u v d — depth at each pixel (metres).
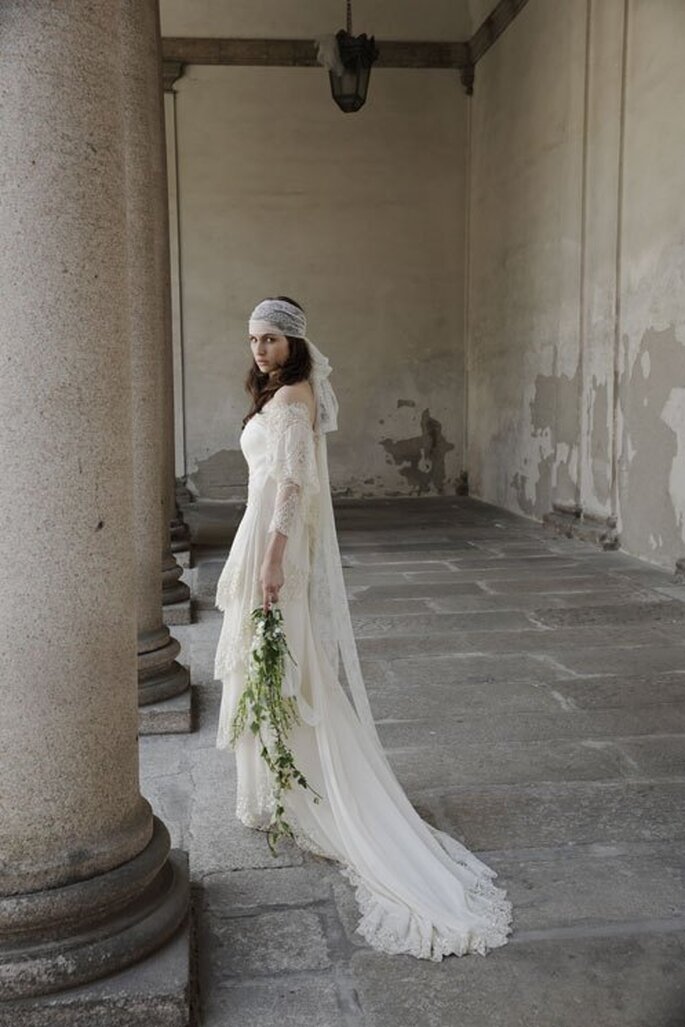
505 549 10.17
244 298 14.92
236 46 14.57
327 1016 2.55
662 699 5.14
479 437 14.79
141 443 4.86
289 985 2.68
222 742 3.55
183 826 3.65
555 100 11.29
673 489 8.66
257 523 3.39
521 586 8.16
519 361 12.80
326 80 14.74
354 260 15.03
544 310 11.80
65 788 2.50
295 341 3.36
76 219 2.39
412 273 15.12
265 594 3.16
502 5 13.02
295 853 3.43
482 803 3.86
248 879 3.25
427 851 3.20
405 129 14.93
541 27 11.70
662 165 8.73
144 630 4.85
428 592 7.96
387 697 5.21
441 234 15.12
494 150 13.73
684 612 7.12
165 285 8.62
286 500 3.19
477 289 14.73
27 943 2.44
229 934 2.93
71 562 2.45
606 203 9.91
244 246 14.87
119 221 2.52
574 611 7.19
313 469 3.26
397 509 13.85
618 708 5.00
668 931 2.94
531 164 12.16
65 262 2.38
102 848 2.55
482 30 14.02
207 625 6.84
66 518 2.44
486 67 14.09
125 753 2.65
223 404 14.99
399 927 2.90
